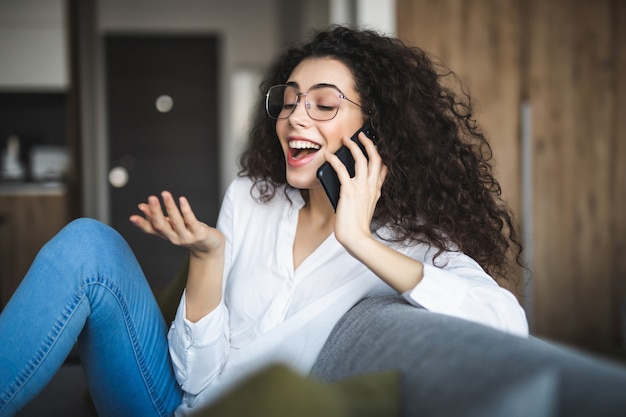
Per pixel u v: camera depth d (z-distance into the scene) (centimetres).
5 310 112
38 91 595
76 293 114
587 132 329
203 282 121
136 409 128
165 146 647
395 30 317
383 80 136
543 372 66
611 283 333
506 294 111
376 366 89
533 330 329
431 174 138
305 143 133
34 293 112
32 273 114
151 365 127
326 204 137
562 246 330
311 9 439
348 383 77
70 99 505
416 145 138
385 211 137
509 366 70
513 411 65
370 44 139
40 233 464
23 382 109
